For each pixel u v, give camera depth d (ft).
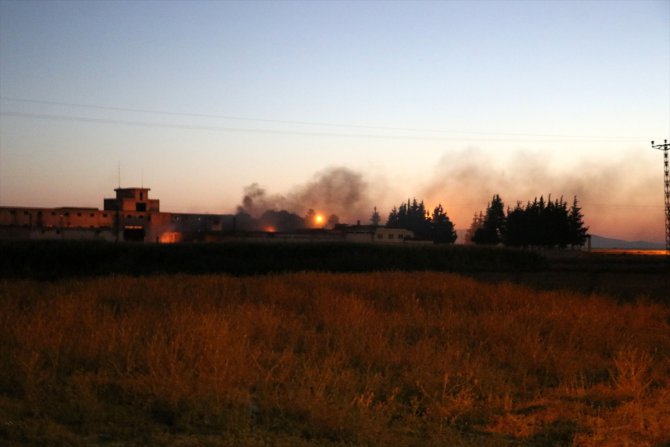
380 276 112.16
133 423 29.07
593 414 33.35
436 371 40.01
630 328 61.00
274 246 203.62
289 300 74.49
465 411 32.58
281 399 31.99
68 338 44.14
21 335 44.45
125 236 288.92
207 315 51.44
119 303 70.03
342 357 42.73
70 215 290.76
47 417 28.81
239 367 36.73
